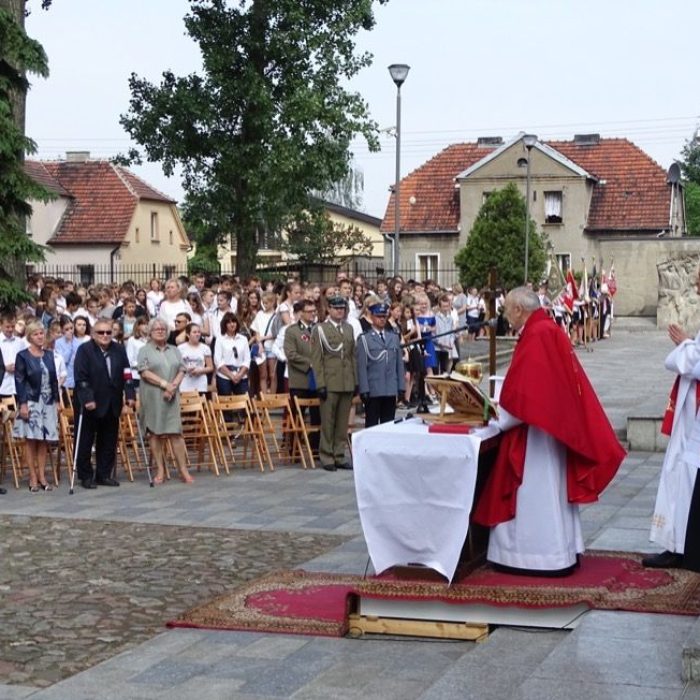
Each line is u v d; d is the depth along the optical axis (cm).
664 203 5181
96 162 5278
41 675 690
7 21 1812
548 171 5150
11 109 1834
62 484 1381
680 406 773
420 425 763
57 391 1337
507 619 708
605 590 718
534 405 718
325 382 1441
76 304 1858
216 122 3197
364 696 622
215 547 1023
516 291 753
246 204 3209
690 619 666
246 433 1468
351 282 2309
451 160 5519
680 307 4097
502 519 748
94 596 866
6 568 959
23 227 1906
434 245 5312
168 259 5491
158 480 1373
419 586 726
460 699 567
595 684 558
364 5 3184
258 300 1897
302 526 1105
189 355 1554
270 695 634
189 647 723
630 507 1100
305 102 3108
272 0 3127
